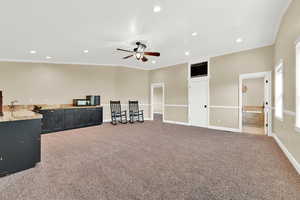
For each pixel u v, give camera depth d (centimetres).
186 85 637
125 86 732
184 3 246
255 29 343
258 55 456
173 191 176
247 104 761
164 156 284
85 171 225
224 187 185
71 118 546
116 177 208
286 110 290
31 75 580
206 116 572
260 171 226
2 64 546
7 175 214
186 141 385
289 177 209
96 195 169
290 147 268
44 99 596
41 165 246
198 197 166
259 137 428
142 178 205
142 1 240
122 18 290
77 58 578
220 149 325
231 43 428
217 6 255
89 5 249
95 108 619
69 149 324
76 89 646
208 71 562
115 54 526
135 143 368
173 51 501
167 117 709
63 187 184
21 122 229
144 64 694
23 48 454
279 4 254
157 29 338
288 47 270
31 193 173
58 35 365
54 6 250
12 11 262
